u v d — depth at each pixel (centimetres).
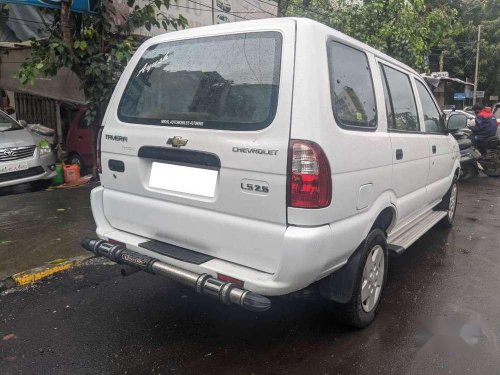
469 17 3316
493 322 347
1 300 379
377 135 325
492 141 1076
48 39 763
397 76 395
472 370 286
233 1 1109
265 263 267
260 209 263
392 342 318
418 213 471
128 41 777
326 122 262
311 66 260
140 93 330
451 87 3512
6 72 970
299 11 1236
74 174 880
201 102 293
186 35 320
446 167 533
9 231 543
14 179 768
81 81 788
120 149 331
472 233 591
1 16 816
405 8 1078
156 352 304
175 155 296
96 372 281
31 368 284
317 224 257
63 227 561
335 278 307
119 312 359
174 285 409
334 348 310
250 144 263
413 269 460
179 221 302
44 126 1041
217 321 346
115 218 348
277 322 344
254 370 285
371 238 322
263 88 267
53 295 389
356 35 1091
